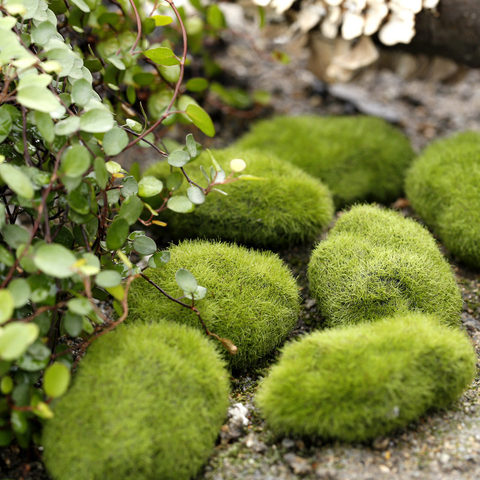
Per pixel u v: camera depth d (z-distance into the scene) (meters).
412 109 0.72
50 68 0.43
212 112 0.67
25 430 0.42
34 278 0.43
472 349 0.45
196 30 0.59
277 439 0.44
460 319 0.49
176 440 0.42
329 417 0.43
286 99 0.71
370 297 0.47
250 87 0.73
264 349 0.47
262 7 0.56
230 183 0.52
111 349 0.44
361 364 0.43
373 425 0.43
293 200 0.52
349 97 0.71
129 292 0.47
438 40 0.54
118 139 0.44
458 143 0.55
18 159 0.45
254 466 0.44
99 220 0.45
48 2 0.49
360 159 0.57
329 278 0.48
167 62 0.48
